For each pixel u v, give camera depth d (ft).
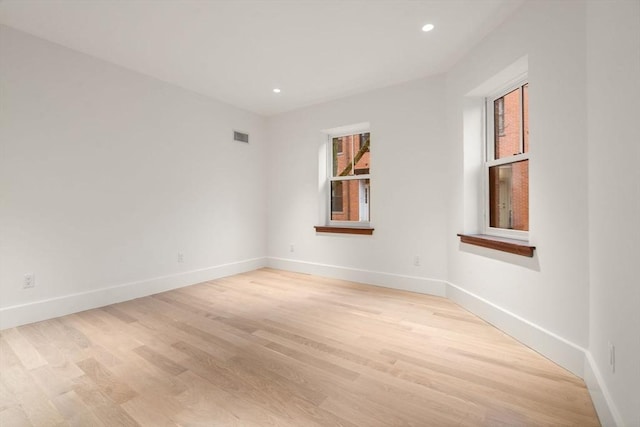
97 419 4.42
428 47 8.87
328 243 13.53
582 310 5.55
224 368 5.86
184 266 12.03
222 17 7.42
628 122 3.51
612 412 3.86
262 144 15.51
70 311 8.87
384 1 6.84
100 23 7.66
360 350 6.63
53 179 8.59
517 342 7.00
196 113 12.37
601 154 4.47
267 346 6.82
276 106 14.14
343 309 9.30
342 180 13.85
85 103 9.21
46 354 6.40
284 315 8.79
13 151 7.89
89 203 9.34
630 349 3.42
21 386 5.23
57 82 8.63
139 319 8.45
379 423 4.34
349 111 12.76
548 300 6.30
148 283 10.80
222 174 13.50
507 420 4.40
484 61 8.33
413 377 5.55
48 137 8.48
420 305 9.66
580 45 5.55
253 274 14.08
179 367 5.88
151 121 10.88
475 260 8.87
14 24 7.69
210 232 13.02
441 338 7.25
